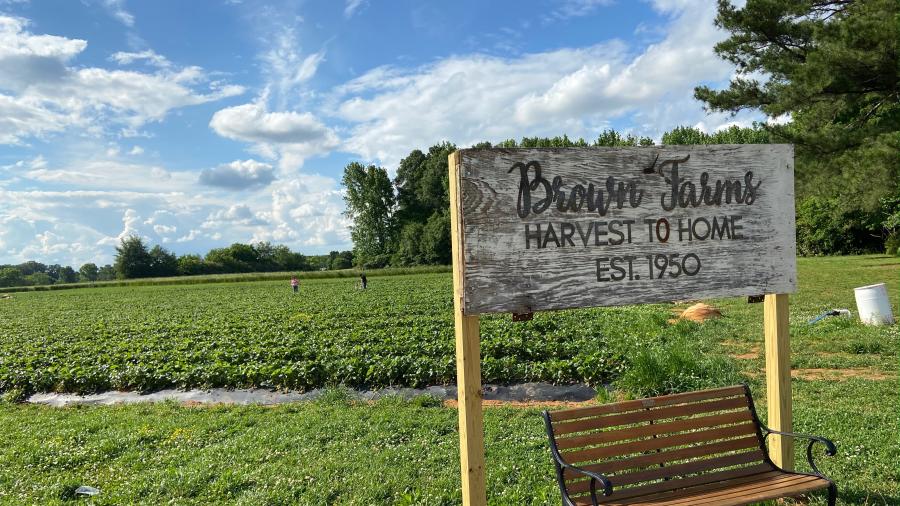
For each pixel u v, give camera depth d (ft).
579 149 14.15
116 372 40.98
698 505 12.48
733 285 15.55
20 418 31.91
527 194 13.74
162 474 20.11
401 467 19.80
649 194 14.80
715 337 41.52
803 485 13.33
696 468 14.37
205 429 26.37
